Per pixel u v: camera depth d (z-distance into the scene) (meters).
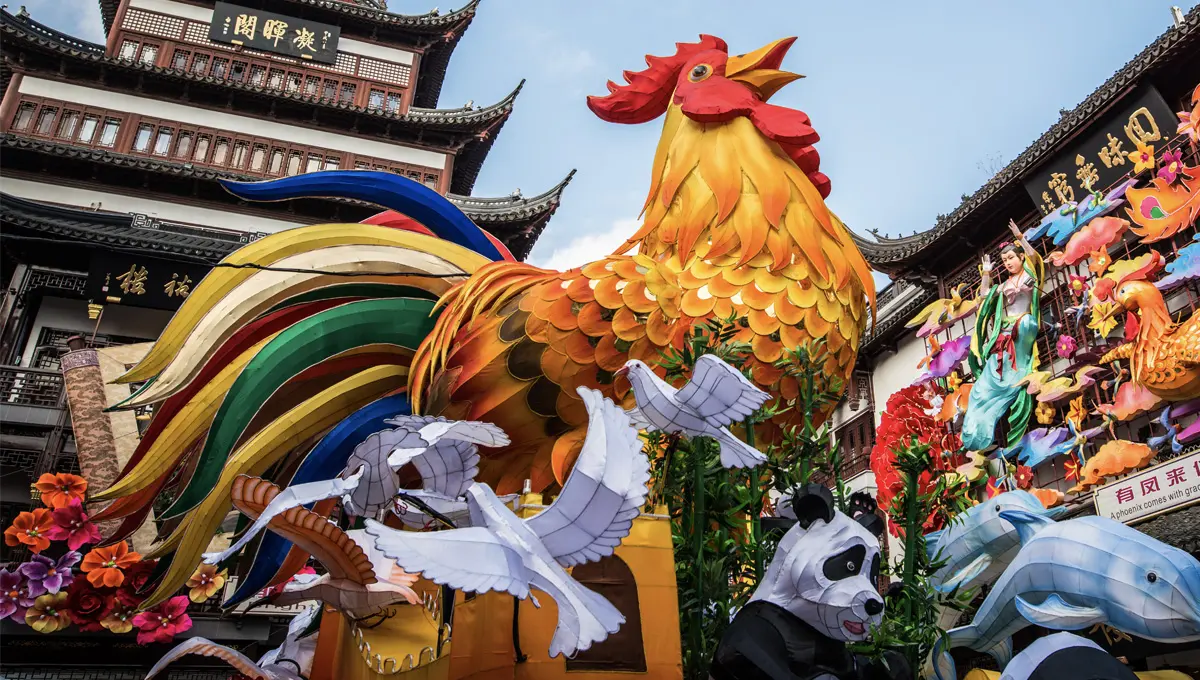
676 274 6.92
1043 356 14.59
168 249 17.27
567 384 6.63
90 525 11.54
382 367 7.36
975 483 14.22
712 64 7.95
